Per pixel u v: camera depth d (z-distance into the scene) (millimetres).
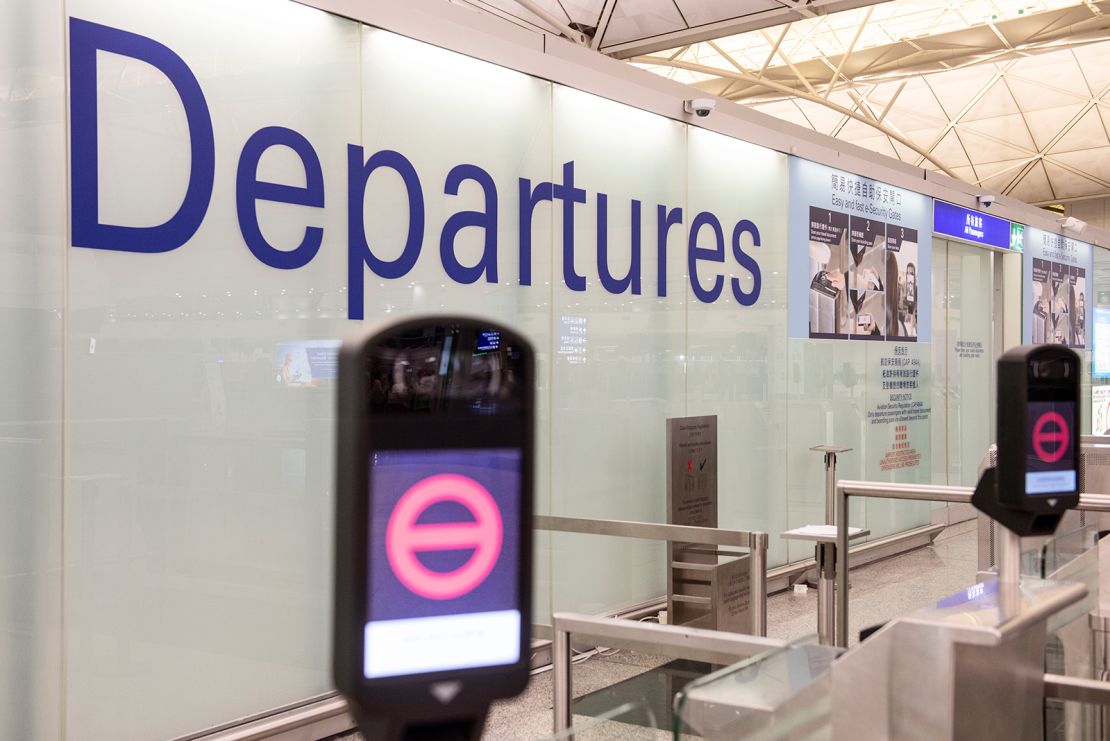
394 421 421
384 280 4262
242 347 3756
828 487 6887
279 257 3873
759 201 6629
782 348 6840
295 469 3928
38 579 3186
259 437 3807
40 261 3195
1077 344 12203
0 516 3100
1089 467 5133
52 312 3225
